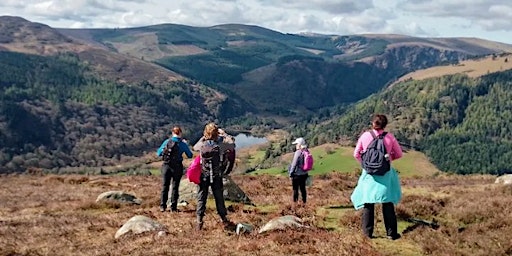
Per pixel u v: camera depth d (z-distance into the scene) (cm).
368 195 1217
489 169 18238
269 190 2625
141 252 1170
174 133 1781
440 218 1556
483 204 1590
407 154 19775
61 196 2627
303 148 1848
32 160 19212
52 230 1527
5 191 2977
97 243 1335
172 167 1755
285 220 1377
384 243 1214
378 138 1198
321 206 1827
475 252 1124
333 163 15262
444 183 3266
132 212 1781
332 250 1137
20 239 1412
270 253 1130
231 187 2106
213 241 1261
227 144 1424
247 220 1556
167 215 1678
